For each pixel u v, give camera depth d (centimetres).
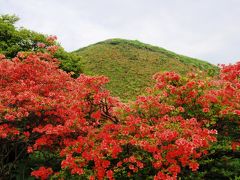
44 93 1032
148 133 838
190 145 732
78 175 837
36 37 1792
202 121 928
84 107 983
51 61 1196
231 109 883
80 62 1956
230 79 1025
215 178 884
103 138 874
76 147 871
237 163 898
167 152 790
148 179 798
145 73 4194
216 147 877
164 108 912
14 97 934
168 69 4319
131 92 3656
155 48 5203
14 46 1719
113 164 858
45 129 910
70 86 1070
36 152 1145
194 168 759
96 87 964
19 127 984
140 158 803
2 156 1005
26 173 1062
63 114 980
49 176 920
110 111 1024
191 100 946
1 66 1032
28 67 1048
